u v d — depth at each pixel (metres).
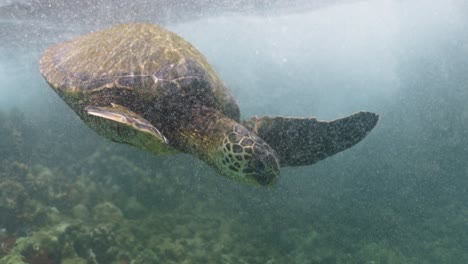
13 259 7.07
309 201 15.82
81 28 16.52
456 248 13.99
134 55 4.35
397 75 50.38
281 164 4.89
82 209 10.70
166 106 4.16
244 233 12.24
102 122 3.89
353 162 21.08
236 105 4.88
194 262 9.84
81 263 7.79
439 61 46.47
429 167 20.97
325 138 4.78
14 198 9.66
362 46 40.25
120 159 12.98
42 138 15.14
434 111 26.53
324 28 29.06
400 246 13.89
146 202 12.36
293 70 47.41
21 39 16.89
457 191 19.19
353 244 13.31
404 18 29.02
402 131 26.00
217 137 3.97
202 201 13.23
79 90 4.27
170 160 13.95
